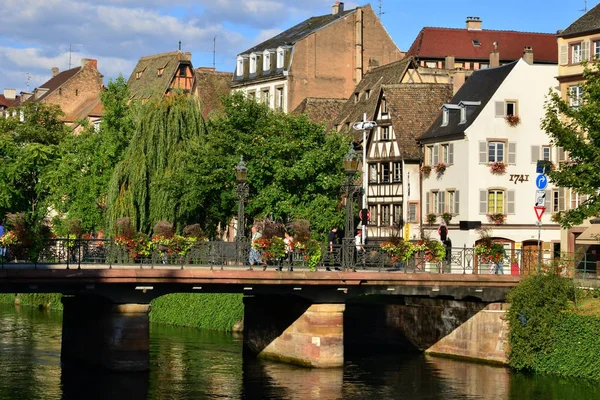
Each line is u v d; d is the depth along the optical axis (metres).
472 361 43.62
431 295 41.22
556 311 40.09
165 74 90.88
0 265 35.03
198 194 52.19
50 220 63.66
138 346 36.75
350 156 39.84
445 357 45.03
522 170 62.47
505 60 92.25
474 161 61.53
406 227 61.62
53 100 99.25
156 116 53.06
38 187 59.47
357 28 80.25
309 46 79.25
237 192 40.97
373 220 67.94
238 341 49.09
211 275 36.69
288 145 52.88
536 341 40.19
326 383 37.75
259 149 52.91
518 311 40.84
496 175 61.91
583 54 57.62
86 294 37.19
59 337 50.97
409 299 47.25
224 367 40.94
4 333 52.41
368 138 68.94
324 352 40.19
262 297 43.88
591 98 43.59
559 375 39.34
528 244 62.44
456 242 62.06
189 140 53.41
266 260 38.41
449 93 68.94
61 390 35.62
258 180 53.00
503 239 61.81
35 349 46.03
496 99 62.19
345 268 39.72
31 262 35.78
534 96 62.94
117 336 36.59
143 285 36.12
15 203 60.25
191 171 52.38
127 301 36.59
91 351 39.16
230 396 35.25
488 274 41.78
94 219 57.22
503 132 62.16
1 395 34.72
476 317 43.66
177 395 35.16
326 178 52.97
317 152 53.09
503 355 42.25
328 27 79.94
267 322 43.59
